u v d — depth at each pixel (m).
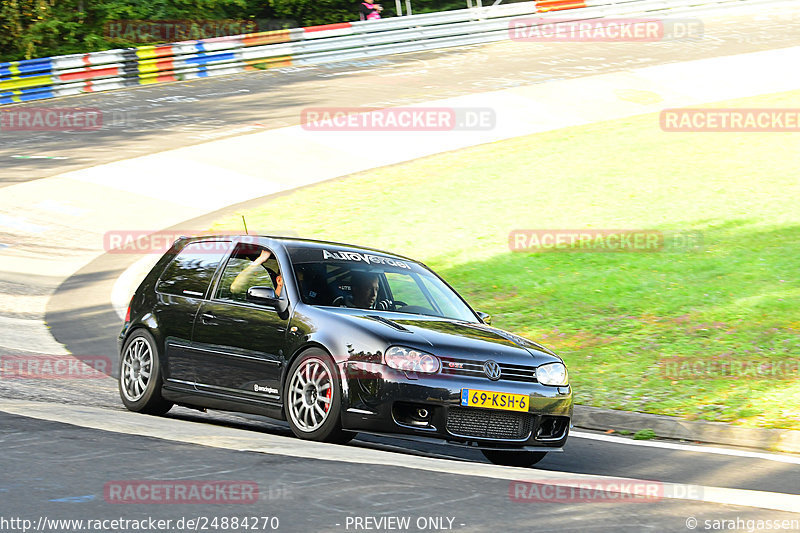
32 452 21.14
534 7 164.00
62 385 35.72
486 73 133.62
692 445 32.62
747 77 126.38
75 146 100.25
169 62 136.88
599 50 148.50
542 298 53.81
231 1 180.75
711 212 67.38
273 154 97.38
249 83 133.75
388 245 66.69
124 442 22.72
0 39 160.88
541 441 26.80
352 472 20.83
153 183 87.31
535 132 104.44
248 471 20.33
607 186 76.75
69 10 168.00
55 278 62.25
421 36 155.75
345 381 25.48
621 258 59.44
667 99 116.94
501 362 26.39
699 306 49.81
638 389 38.72
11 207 79.25
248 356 28.00
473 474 21.81
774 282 52.25
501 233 67.44
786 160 79.31
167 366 30.36
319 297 28.03
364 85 128.62
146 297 31.94
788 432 32.22
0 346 43.38
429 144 101.06
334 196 81.44
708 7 173.75
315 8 194.00
